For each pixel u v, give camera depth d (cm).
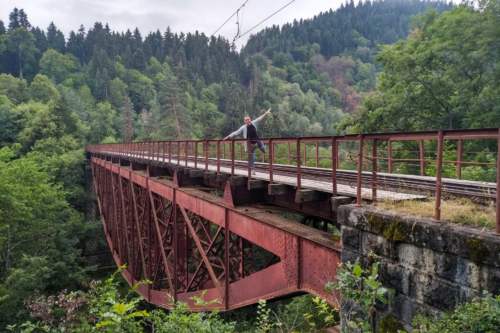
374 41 19975
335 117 10262
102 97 11075
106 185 3278
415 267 422
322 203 782
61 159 4619
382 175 840
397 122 2638
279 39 18550
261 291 809
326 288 496
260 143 982
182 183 1338
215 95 11369
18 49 12775
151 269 1694
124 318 461
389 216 455
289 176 1044
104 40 15362
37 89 8881
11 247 2389
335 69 15300
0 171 2542
